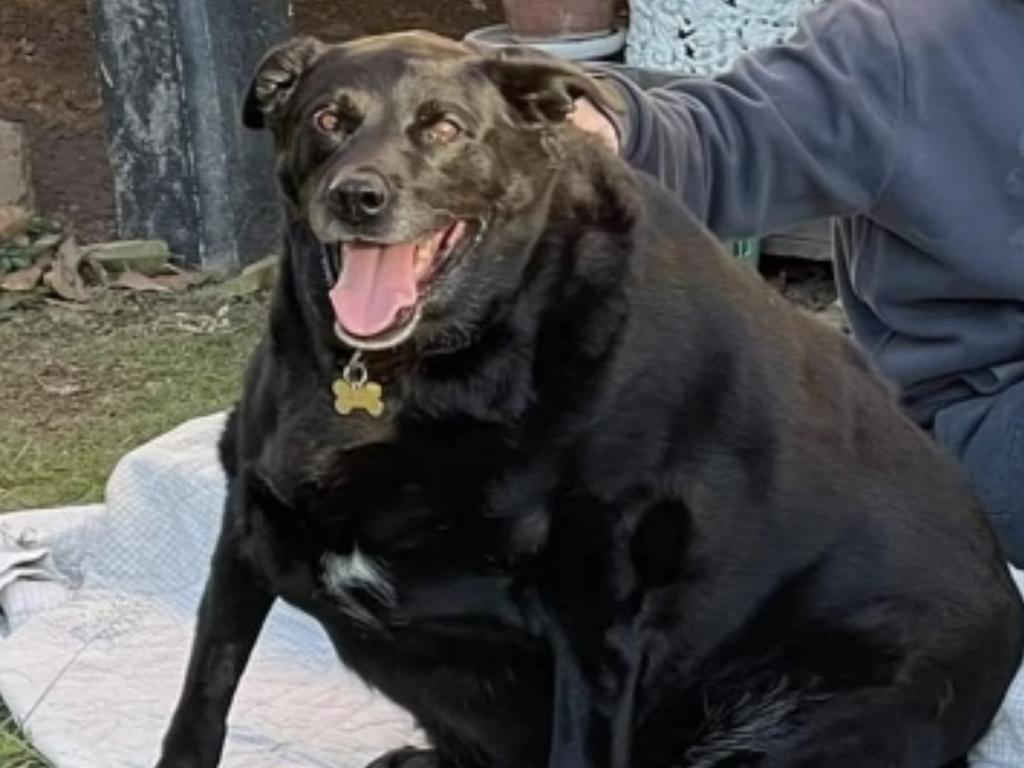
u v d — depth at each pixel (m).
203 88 4.95
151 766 3.04
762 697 2.78
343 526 2.63
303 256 2.61
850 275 3.27
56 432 4.24
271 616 3.31
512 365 2.59
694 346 2.67
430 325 2.57
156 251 5.06
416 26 6.53
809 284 4.97
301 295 2.62
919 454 2.88
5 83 6.14
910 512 2.83
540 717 2.73
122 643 3.28
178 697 3.10
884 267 3.21
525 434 2.59
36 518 3.54
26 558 3.44
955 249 3.13
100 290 4.95
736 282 2.74
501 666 2.70
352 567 2.65
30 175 5.47
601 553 2.63
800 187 3.11
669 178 2.97
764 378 2.73
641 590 2.66
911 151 3.10
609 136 2.86
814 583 2.76
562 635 2.64
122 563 3.45
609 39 5.10
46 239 5.08
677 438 2.65
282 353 2.64
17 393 4.42
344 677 3.23
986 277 3.14
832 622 2.78
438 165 2.54
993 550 2.93
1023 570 3.20
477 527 2.61
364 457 2.60
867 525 2.79
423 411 2.59
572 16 5.07
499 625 2.66
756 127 3.06
